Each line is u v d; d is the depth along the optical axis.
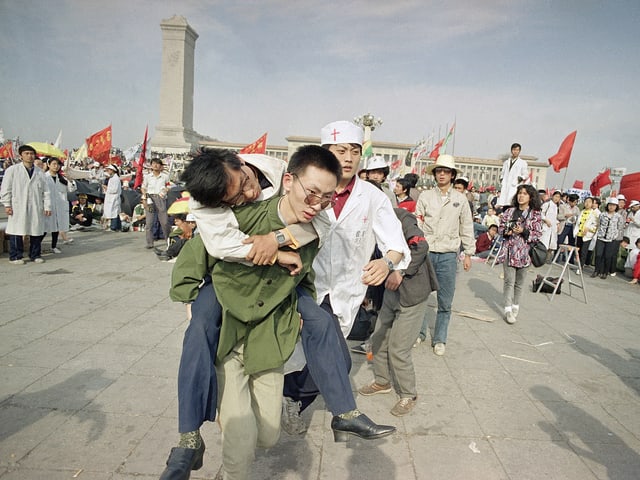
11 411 3.06
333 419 1.92
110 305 5.54
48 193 7.93
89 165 21.88
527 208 5.71
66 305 5.45
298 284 2.06
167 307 5.55
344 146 2.69
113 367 3.81
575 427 3.25
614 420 3.39
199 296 1.86
